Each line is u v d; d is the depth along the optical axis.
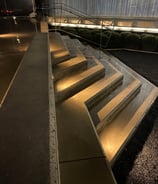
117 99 2.92
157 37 6.28
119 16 7.38
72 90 2.66
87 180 1.32
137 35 6.70
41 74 1.71
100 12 7.79
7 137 0.88
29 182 0.66
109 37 6.76
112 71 3.91
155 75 4.44
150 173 1.82
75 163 1.46
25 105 1.16
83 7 8.09
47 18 8.60
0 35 5.20
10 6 7.23
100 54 5.89
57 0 8.61
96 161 1.48
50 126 0.97
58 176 0.70
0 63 4.42
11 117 1.03
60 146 1.62
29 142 0.85
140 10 6.76
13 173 0.69
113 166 1.89
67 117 2.05
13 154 0.78
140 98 3.29
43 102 1.20
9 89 1.38
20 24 6.55
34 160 0.75
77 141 1.69
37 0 8.93
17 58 4.53
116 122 2.54
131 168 1.88
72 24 8.81
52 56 3.25
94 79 3.36
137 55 6.30
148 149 2.14
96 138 1.74
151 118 2.74
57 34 5.89
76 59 3.56
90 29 7.79
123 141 2.18
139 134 2.40
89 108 2.62
